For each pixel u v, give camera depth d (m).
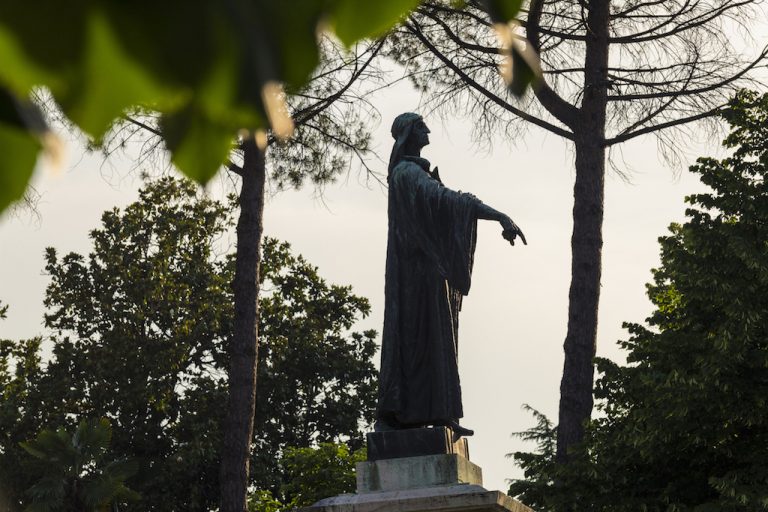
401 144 12.39
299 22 1.08
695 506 21.80
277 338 47.03
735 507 20.42
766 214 22.98
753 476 21.23
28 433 43.03
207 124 1.10
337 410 47.28
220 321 46.03
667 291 27.45
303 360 47.66
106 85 1.05
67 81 1.04
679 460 22.78
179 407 44.34
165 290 45.84
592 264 23.78
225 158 1.12
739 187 23.20
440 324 11.66
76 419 43.78
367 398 47.94
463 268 11.80
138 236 46.81
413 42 23.19
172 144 1.10
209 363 46.44
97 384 43.69
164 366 43.94
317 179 22.59
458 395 11.65
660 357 23.36
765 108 23.64
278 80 1.08
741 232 23.09
